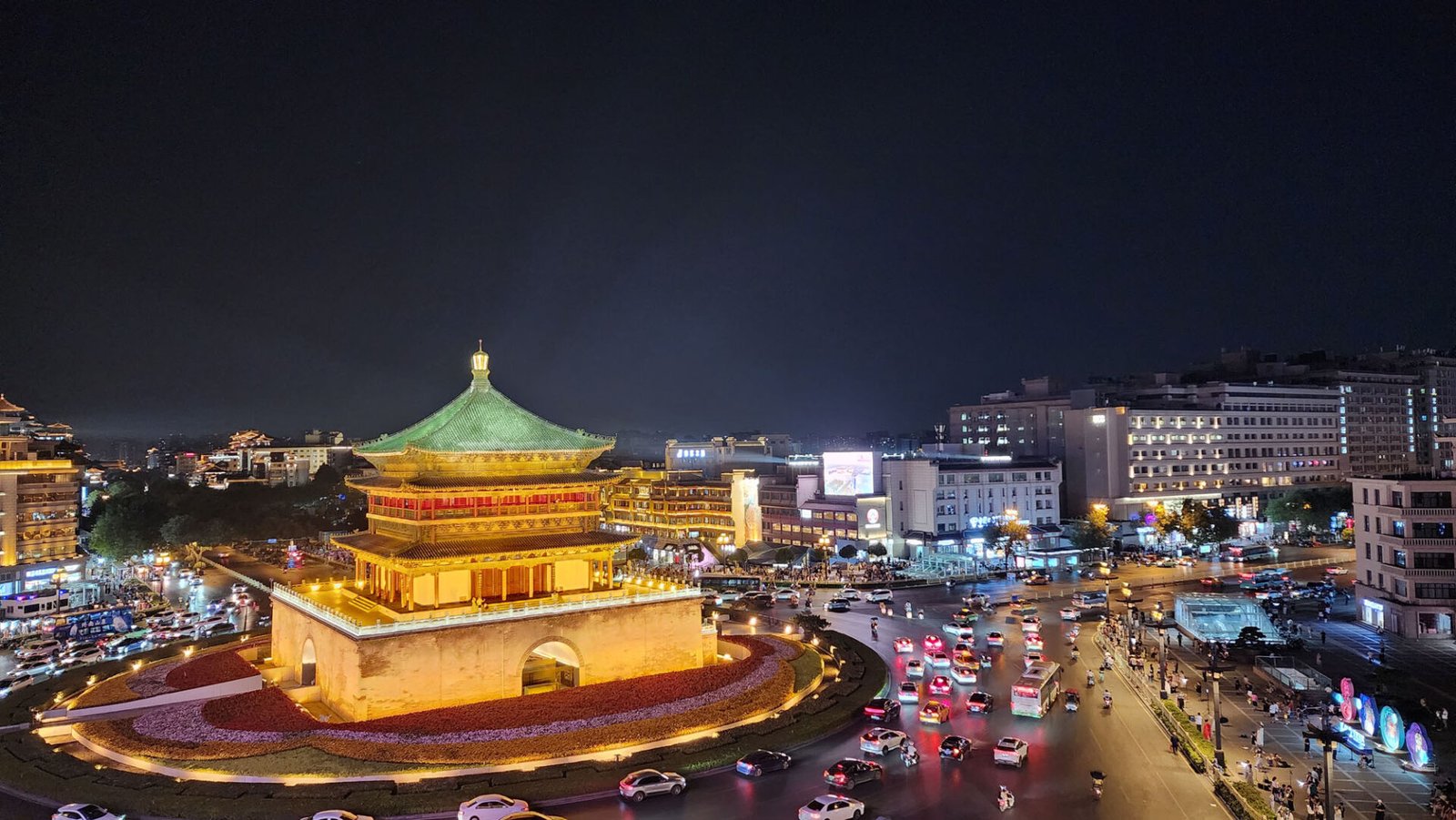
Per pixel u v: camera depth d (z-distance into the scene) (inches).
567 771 2340.1
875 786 2260.1
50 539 5743.1
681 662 3395.7
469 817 2039.9
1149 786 2250.2
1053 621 4493.1
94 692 3100.4
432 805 2126.0
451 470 3193.9
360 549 3270.2
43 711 2930.6
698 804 2181.3
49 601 5403.5
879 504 6919.3
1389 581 4114.2
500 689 2979.8
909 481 7007.9
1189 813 2090.3
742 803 2183.8
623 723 2687.0
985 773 2349.9
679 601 3395.7
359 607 3245.6
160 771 2416.3
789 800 2197.3
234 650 3725.4
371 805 2119.8
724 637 3988.7
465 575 3134.8
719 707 2842.0
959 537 6840.6
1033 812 2092.8
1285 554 7012.8
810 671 3383.4
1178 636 4030.5
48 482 5767.7
